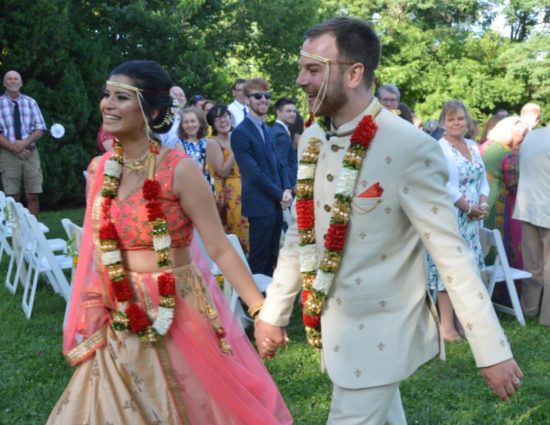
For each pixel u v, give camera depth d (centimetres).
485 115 2262
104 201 257
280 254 267
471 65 2252
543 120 2303
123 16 1515
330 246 232
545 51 2248
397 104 663
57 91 1260
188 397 254
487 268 600
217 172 670
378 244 232
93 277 269
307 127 259
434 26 2473
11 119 1034
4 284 701
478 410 391
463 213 518
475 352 218
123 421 243
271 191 602
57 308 616
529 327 568
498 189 652
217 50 1828
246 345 287
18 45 1205
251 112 616
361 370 232
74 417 248
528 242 596
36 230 546
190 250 269
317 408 393
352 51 230
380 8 2445
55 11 1225
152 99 255
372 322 233
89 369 257
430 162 225
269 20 1819
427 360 237
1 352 495
